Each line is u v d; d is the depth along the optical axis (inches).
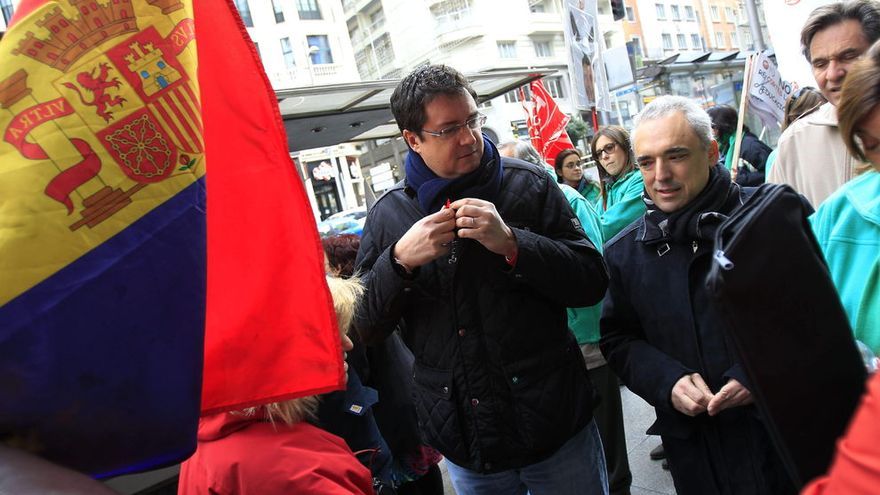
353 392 75.9
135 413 31.2
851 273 53.9
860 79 39.9
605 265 69.5
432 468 95.8
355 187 1325.0
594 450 69.2
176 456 32.4
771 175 98.8
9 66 29.8
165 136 33.5
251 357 40.1
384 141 1168.8
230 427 48.7
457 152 62.4
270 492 45.5
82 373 29.8
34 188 29.4
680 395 59.2
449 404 65.0
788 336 34.6
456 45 1398.9
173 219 33.3
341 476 47.6
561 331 67.5
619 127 142.9
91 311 30.2
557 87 1422.2
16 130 29.5
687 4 1755.7
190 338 33.0
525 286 64.3
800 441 34.1
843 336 36.4
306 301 41.0
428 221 58.7
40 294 29.1
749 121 290.7
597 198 180.7
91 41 31.8
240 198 40.6
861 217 53.2
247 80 41.3
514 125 1200.2
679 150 60.4
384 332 67.6
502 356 63.4
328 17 1269.7
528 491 74.7
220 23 41.1
